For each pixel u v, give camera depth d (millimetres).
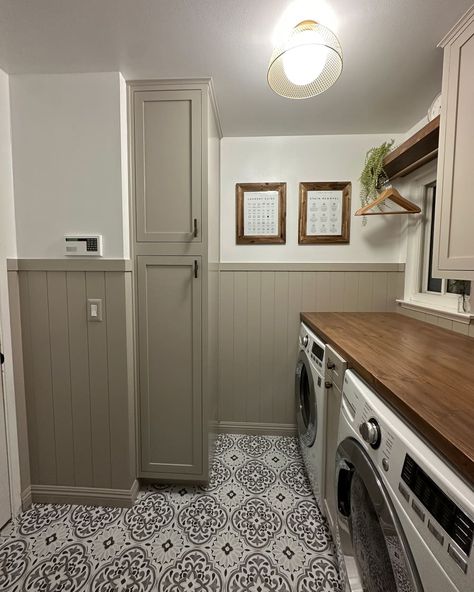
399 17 1089
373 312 2141
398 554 636
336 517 1128
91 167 1463
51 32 1171
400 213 1911
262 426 2256
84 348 1538
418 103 1688
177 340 1592
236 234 2164
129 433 1562
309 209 2123
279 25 1127
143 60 1338
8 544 1346
